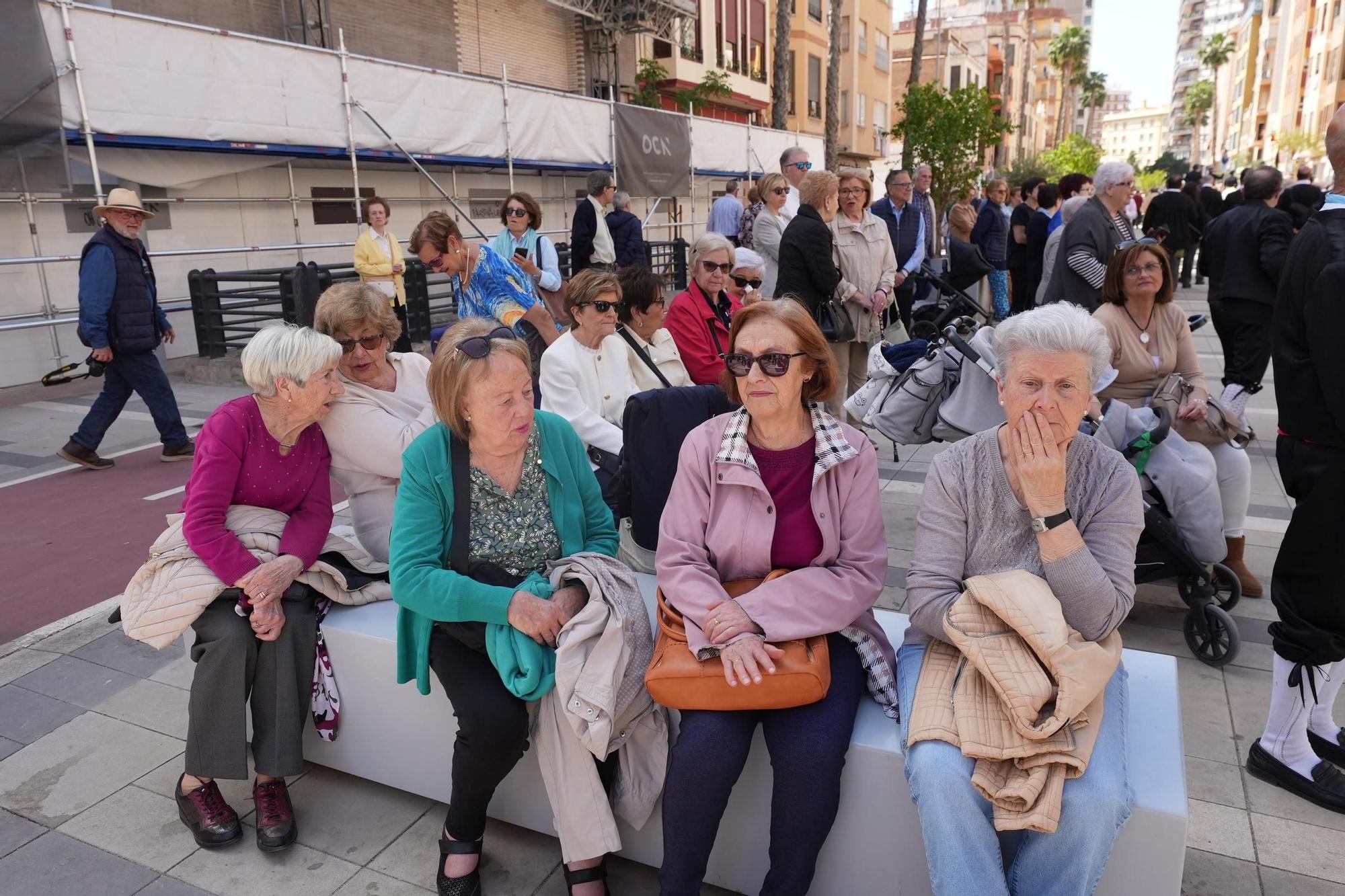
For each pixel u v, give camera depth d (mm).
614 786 2393
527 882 2434
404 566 2354
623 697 2250
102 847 2590
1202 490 3393
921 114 19828
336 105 10211
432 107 11391
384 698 2705
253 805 2787
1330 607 2525
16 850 2574
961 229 9055
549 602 2320
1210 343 10156
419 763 2713
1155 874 1881
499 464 2479
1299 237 2520
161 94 8562
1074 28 79000
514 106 12695
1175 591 4105
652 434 3061
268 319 11508
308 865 2512
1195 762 2850
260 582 2510
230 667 2498
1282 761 2701
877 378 4246
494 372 2297
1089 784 1809
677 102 22484
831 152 23172
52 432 7566
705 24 23672
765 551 2285
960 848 1843
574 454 2654
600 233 9977
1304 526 2531
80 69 7941
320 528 2738
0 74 7535
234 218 11500
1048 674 1879
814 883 2238
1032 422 1925
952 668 2096
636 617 2354
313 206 12617
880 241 6270
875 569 2230
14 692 3441
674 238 20203
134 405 8539
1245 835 2506
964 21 63906
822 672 2057
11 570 4723
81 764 2984
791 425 2334
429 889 2410
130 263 6254
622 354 3906
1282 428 2594
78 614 4141
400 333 3059
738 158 19141
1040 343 1921
